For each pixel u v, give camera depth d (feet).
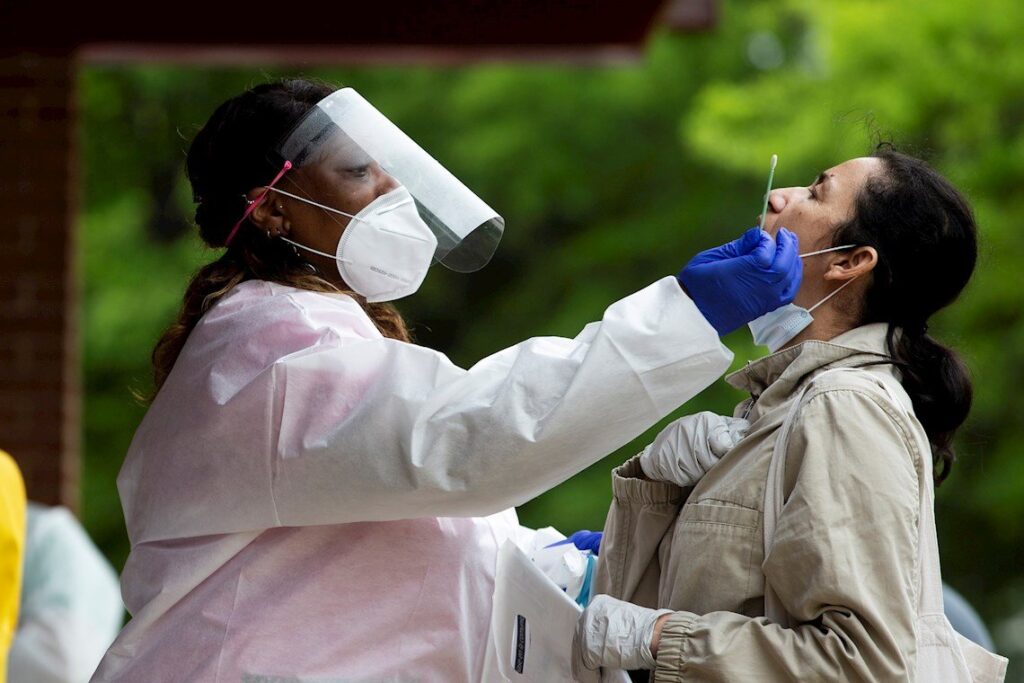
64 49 64.85
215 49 65.72
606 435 26.55
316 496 27.27
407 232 29.53
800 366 27.30
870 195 27.66
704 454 27.04
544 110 130.62
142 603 28.78
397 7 62.23
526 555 29.17
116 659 28.58
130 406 126.31
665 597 27.20
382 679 27.94
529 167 130.62
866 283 27.81
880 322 27.89
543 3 61.26
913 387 27.61
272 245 30.42
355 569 28.35
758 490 26.08
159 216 133.59
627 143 132.26
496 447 26.25
